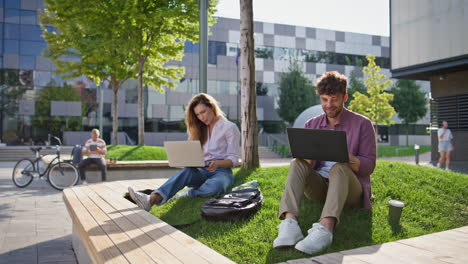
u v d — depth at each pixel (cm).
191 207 399
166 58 1661
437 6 1521
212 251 205
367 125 307
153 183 547
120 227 264
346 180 264
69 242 454
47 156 1118
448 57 1482
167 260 189
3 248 427
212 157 436
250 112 622
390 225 322
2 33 3102
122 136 3381
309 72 4094
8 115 3122
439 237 264
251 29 632
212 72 3691
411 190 423
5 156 2312
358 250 233
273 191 429
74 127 3269
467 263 208
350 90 4053
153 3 1345
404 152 3191
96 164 949
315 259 215
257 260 254
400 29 1697
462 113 1622
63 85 3244
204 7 791
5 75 3108
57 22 1547
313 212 340
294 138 281
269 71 3931
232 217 335
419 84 4000
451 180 480
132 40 1385
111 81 1738
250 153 620
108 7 1330
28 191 890
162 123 3478
